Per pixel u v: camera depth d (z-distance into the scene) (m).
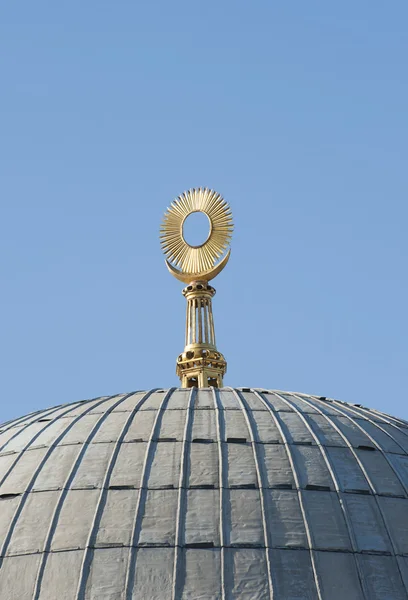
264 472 40.31
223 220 54.16
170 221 54.41
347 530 38.66
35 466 41.59
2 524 39.38
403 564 38.03
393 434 44.31
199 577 37.00
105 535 38.22
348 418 44.66
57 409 46.56
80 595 36.75
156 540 37.91
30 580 37.41
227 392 45.97
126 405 44.72
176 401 44.69
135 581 36.94
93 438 42.44
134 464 40.72
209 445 41.47
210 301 53.50
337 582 37.16
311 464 40.94
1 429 45.97
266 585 36.88
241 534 38.16
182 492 39.44
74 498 39.69
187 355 51.88
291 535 38.22
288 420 43.44
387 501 40.00
